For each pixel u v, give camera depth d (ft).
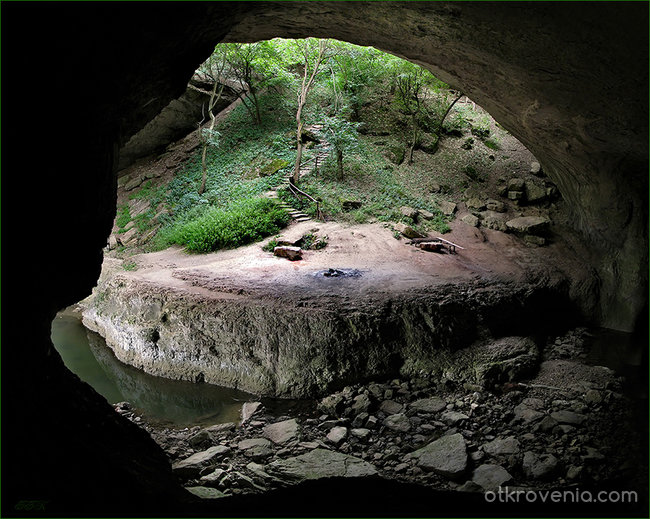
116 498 15.19
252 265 45.88
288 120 74.02
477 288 39.47
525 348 34.68
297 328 33.09
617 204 41.45
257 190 60.75
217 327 34.78
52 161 16.15
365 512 18.10
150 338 36.81
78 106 17.25
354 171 63.62
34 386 16.22
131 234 61.98
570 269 47.14
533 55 27.45
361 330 33.19
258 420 29.04
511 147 68.90
